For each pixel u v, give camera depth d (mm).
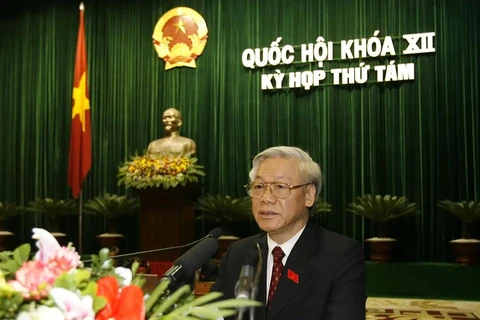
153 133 8906
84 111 7590
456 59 7883
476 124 7746
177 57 8875
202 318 959
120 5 9219
